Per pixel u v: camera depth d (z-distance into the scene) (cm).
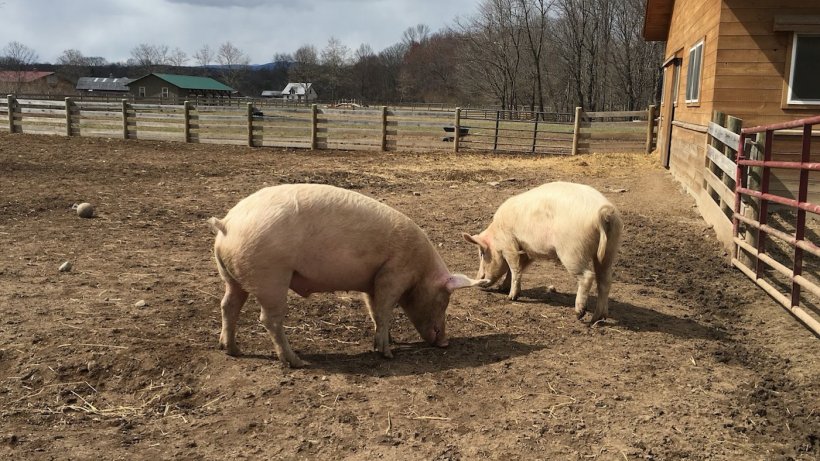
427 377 425
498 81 6931
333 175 1384
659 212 1019
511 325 540
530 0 5922
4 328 463
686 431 361
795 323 557
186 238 793
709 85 980
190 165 1509
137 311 516
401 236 448
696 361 466
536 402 390
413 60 10394
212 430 350
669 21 1611
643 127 1908
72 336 453
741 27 923
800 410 394
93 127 2189
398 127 2034
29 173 1266
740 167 727
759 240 656
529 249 575
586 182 1306
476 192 1206
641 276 710
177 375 413
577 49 6100
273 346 471
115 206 965
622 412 380
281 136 2116
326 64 10662
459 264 735
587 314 572
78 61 12675
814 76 907
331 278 440
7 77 9125
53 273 609
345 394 394
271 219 406
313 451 331
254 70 12744
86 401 382
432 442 341
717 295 645
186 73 12244
